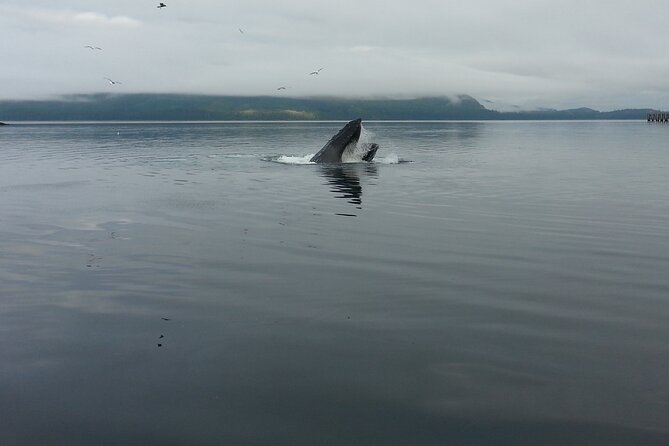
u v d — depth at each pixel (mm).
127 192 20938
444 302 9000
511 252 12156
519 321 8203
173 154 39969
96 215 16500
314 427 5562
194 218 15961
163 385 6402
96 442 5367
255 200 18969
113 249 12523
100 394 6230
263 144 53500
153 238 13547
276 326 8062
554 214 16609
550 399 6027
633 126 152125
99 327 8117
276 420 5684
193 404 5996
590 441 5293
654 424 5547
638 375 6539
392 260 11492
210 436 5438
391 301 9047
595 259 11609
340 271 10719
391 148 49031
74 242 13219
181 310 8750
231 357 7078
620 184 23375
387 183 23266
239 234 13914
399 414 5773
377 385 6352
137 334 7844
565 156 39031
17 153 41438
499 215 16453
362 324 8102
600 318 8312
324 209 17297
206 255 11945
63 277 10500
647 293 9445
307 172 27125
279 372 6676
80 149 46250
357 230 14352
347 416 5746
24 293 9625
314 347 7352
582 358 6988
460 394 6145
